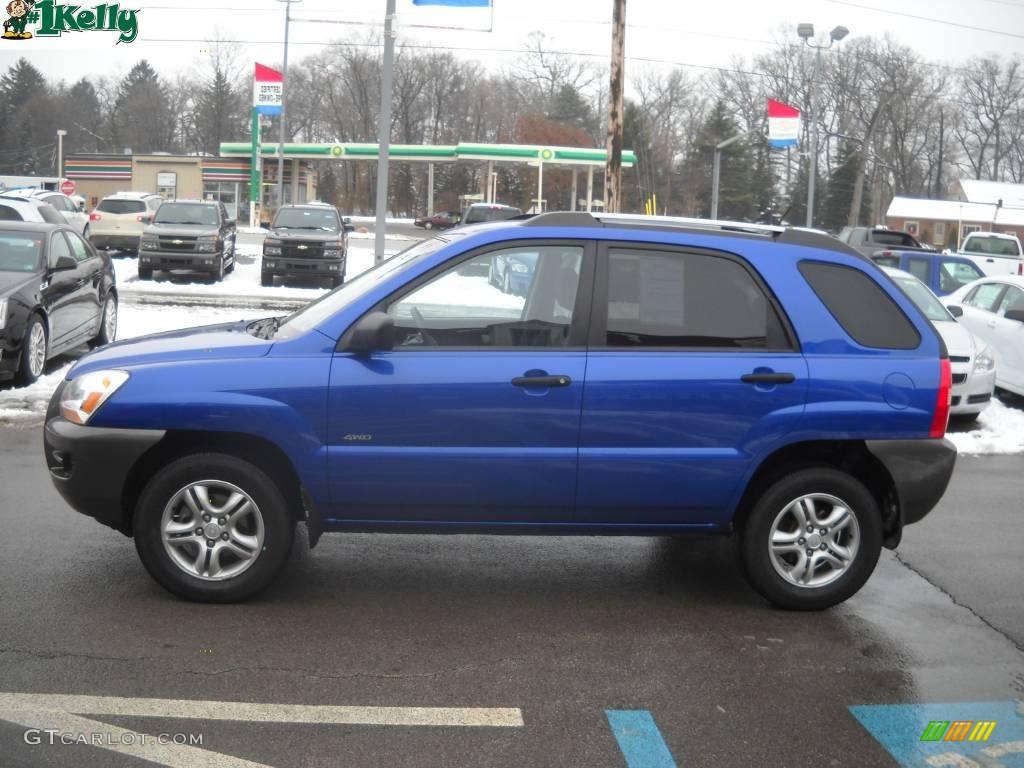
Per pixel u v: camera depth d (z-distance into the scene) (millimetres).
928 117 80250
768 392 5258
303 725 4016
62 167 64188
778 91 77562
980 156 85062
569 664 4719
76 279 12508
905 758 3945
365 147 60094
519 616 5309
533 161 54781
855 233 28016
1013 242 31547
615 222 5434
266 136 87750
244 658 4625
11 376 10984
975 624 5406
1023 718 4309
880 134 76938
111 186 61625
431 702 4266
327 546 6375
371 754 3812
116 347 5570
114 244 32000
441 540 6590
